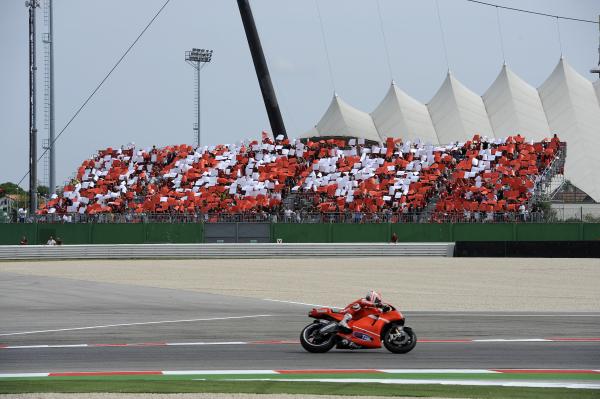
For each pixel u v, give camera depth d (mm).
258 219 126625
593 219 125188
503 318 49094
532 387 26281
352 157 151375
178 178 152000
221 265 100938
